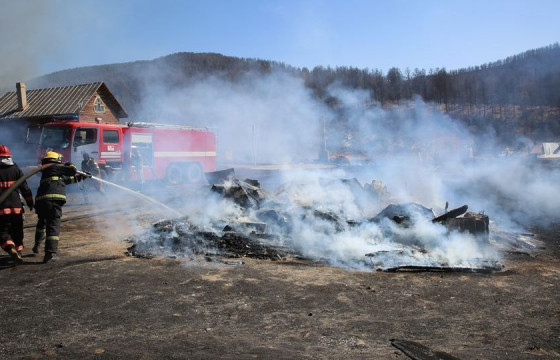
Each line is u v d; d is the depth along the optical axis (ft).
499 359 10.82
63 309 14.40
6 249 19.48
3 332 12.50
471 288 16.81
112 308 14.53
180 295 15.88
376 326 13.24
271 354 11.03
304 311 14.48
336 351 11.37
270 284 17.21
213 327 13.07
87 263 20.10
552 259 21.40
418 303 15.24
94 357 10.77
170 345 11.58
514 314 14.20
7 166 20.51
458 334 12.64
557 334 12.61
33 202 21.16
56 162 21.66
